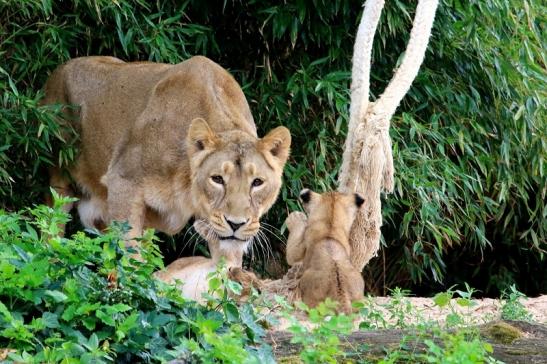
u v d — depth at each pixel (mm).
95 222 13102
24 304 7234
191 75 11797
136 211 11633
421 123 15047
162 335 7430
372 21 10859
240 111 11938
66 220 8156
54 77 13203
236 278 9805
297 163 14508
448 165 14477
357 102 10867
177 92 11680
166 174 11453
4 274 7059
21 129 12562
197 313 7227
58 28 13000
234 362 6496
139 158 11625
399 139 14367
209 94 11656
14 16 13219
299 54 14758
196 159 10930
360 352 7602
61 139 12266
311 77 14453
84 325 7105
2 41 13133
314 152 14305
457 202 15703
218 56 14938
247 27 14719
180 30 13523
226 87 11969
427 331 8367
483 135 15562
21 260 7469
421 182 14039
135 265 7812
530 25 14672
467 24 14477
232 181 10672
